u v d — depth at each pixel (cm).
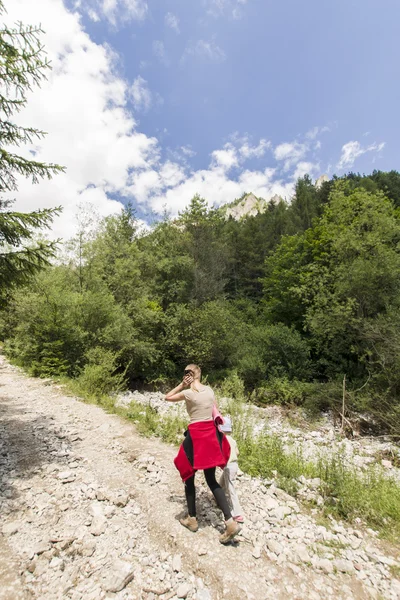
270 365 1633
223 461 299
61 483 394
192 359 1853
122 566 258
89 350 1311
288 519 344
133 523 319
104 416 711
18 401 835
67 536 292
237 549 283
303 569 269
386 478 526
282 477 443
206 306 1984
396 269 1366
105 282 1800
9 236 475
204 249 2689
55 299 1320
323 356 1672
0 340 2066
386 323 1268
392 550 312
